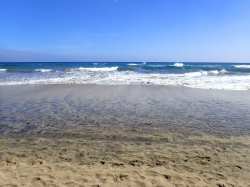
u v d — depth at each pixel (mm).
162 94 11203
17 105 8328
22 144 4602
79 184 3156
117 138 5043
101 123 6188
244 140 4996
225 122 6422
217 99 9945
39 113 7195
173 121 6465
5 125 5906
